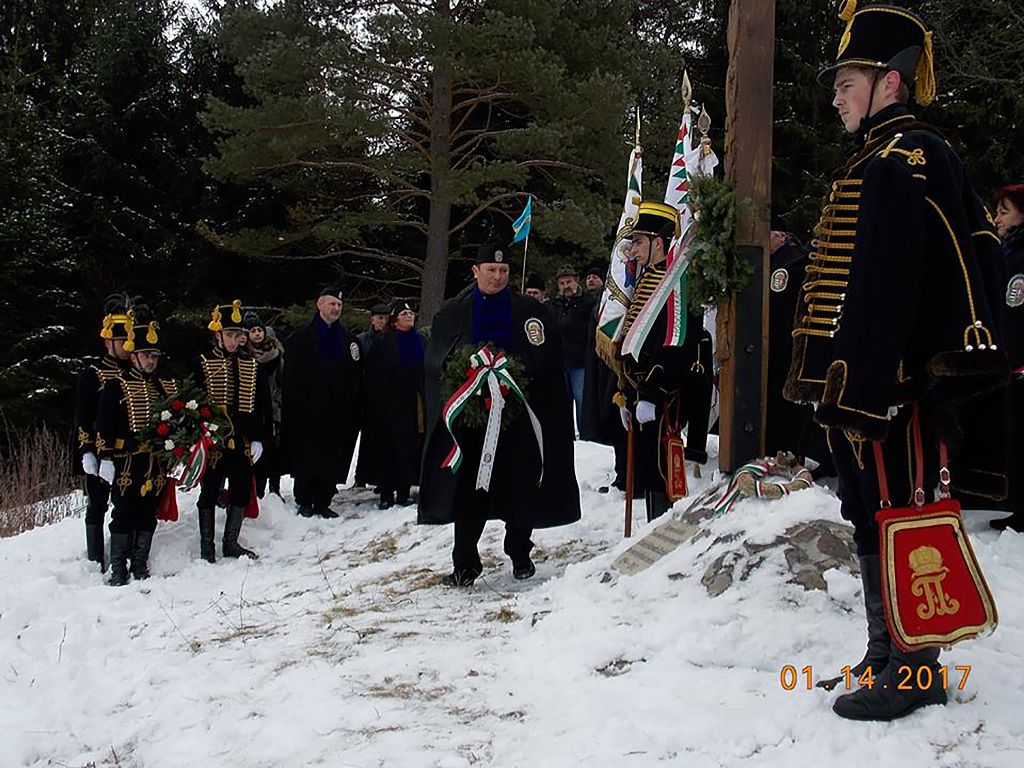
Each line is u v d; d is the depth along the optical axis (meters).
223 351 8.79
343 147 17.92
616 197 19.33
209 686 4.58
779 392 6.93
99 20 23.84
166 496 8.30
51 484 12.35
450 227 21.45
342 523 9.73
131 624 6.32
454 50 16.62
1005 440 3.53
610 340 6.43
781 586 4.25
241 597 6.70
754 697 3.50
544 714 3.71
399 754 3.46
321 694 4.19
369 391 10.18
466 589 6.19
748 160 5.59
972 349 2.96
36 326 18.86
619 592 4.84
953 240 3.07
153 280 21.77
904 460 3.14
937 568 2.99
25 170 18.28
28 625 6.29
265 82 17.16
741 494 5.02
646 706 3.59
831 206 3.40
